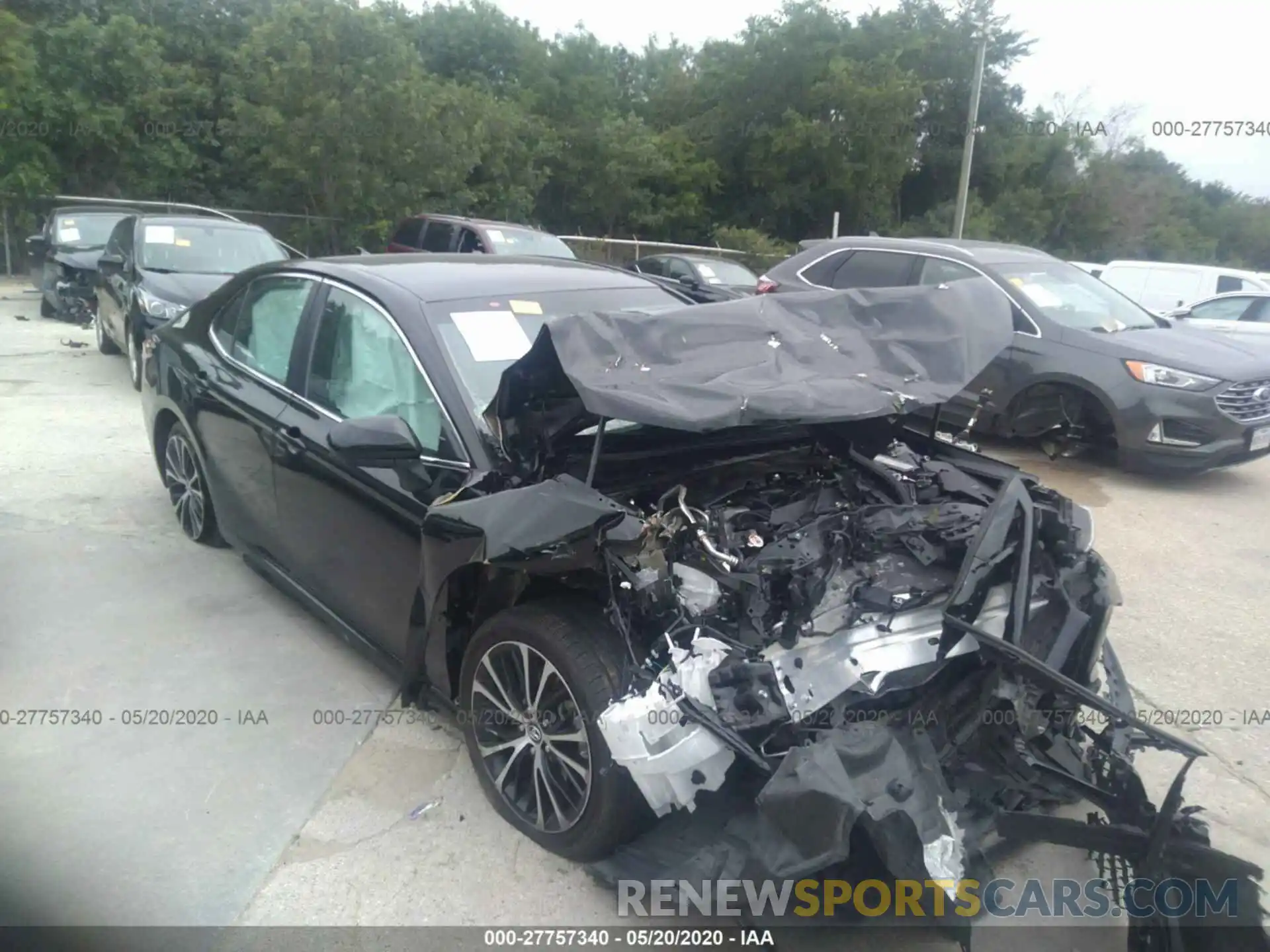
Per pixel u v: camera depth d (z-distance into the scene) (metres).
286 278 4.57
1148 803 2.62
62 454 7.13
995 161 39.44
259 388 4.46
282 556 4.42
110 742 3.70
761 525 3.23
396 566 3.55
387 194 21.98
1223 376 7.12
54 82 20.86
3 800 3.36
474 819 3.32
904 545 3.28
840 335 3.49
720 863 2.52
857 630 2.94
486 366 3.67
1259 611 5.21
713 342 3.26
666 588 2.79
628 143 33.41
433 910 2.91
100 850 3.13
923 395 3.19
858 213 35.56
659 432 3.60
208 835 3.21
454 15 38.25
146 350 5.73
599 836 2.86
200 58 26.39
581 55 36.66
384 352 3.82
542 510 2.87
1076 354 7.59
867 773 2.46
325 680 4.18
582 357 2.95
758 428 3.79
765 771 2.53
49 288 13.01
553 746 3.03
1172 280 17.19
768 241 32.00
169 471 5.65
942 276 8.38
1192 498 7.24
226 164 24.44
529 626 3.02
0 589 4.92
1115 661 3.39
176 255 9.41
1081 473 7.84
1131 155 44.22
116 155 22.02
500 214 29.00
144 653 4.36
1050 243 40.56
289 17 21.14
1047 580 3.08
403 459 3.34
